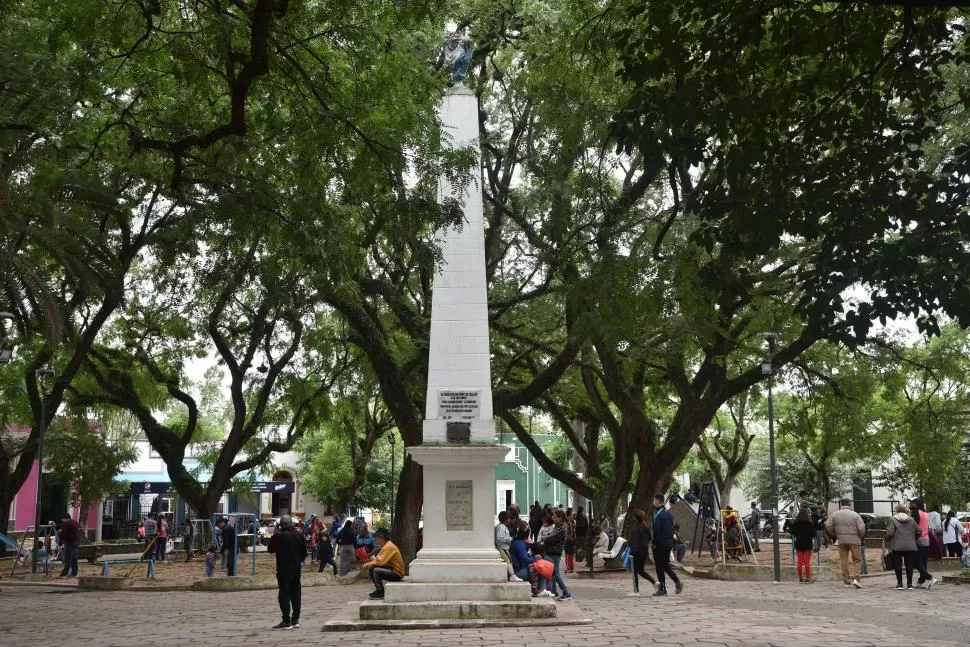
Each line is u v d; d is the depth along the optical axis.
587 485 33.47
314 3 18.17
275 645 12.07
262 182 16.91
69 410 34.56
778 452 50.94
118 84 18.73
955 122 19.16
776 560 22.23
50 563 31.62
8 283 13.56
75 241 13.93
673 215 19.31
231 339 32.94
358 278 24.50
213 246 20.31
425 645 11.51
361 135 15.78
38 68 17.38
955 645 11.14
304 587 24.52
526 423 49.34
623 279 19.72
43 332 13.50
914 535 20.16
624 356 24.91
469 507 15.90
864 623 13.81
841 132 11.86
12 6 16.50
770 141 12.38
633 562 19.34
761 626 13.23
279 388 34.50
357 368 32.72
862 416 35.12
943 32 11.41
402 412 25.78
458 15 22.06
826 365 31.20
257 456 34.78
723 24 11.27
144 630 14.67
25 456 29.48
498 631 13.17
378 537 16.05
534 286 26.61
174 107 18.72
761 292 22.61
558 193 22.41
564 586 17.70
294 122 16.44
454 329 16.92
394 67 16.61
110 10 15.75
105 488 40.22
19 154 14.99
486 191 26.61
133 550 38.69
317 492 59.34
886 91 11.88
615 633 12.48
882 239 11.89
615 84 19.72
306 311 25.83
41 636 14.10
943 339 36.16
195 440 42.25
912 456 40.03
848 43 11.59
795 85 11.85
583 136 21.53
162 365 33.94
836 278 11.80
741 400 36.09
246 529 44.66
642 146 11.80
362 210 17.70
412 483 26.52
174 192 18.30
